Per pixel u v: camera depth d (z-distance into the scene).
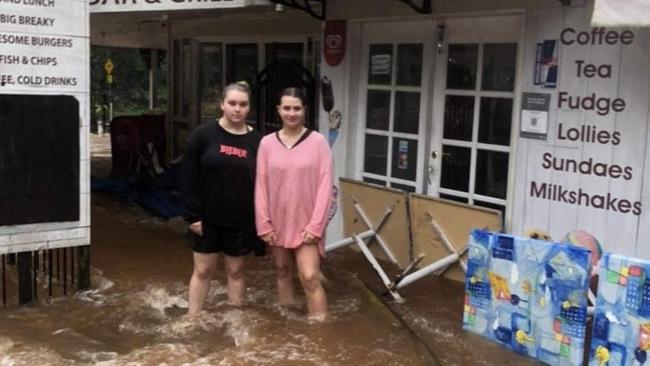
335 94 7.24
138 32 11.57
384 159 7.05
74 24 5.54
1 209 5.38
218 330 5.06
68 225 5.71
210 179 5.03
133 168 11.49
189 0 6.96
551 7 5.34
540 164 5.52
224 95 5.03
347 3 6.96
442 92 6.47
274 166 4.96
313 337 4.85
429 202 6.29
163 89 15.27
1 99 5.28
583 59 5.18
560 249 4.35
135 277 6.34
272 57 9.20
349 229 7.16
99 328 5.14
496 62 6.04
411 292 5.90
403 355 4.57
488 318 4.87
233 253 5.24
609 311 4.09
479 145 6.21
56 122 5.54
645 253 4.94
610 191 5.10
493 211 5.77
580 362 4.24
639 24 4.14
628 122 4.96
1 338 4.87
